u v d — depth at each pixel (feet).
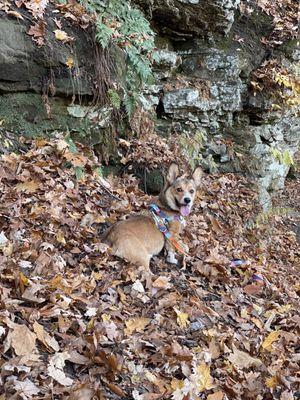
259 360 5.11
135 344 4.45
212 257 6.77
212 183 10.17
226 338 5.19
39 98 7.29
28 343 3.83
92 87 7.87
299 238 11.64
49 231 5.63
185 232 7.34
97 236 6.11
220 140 11.02
